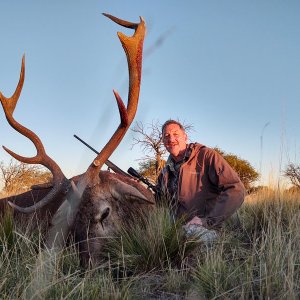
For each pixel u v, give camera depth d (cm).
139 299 150
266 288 143
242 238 229
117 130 195
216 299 144
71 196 185
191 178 227
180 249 180
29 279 152
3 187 435
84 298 141
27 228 188
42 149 204
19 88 205
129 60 197
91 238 180
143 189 222
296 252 164
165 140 239
